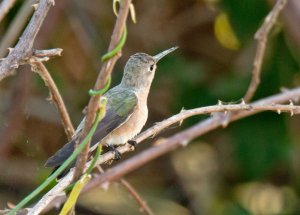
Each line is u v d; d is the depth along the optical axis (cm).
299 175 1354
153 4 1391
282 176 1370
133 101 834
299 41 1146
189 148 1429
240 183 1398
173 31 1393
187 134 945
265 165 1305
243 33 1339
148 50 1390
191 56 1393
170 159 1448
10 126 1252
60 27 1367
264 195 1386
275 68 1314
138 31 1388
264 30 882
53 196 662
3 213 721
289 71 1315
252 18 1323
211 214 1386
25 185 1347
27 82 1252
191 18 1392
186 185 1430
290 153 1296
